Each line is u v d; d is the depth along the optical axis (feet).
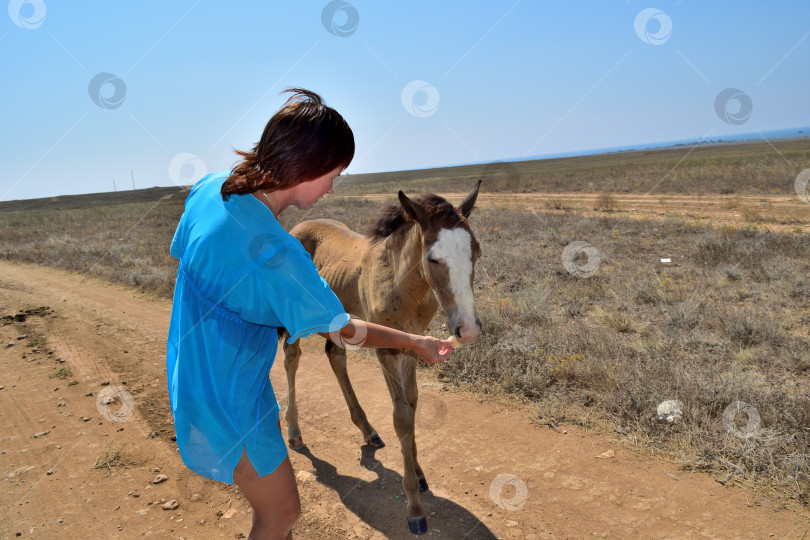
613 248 35.55
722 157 164.04
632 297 23.79
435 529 10.48
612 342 17.97
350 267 13.44
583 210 62.34
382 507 11.37
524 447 13.09
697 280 26.32
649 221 45.88
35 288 36.58
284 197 5.83
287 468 6.07
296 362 14.56
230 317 5.54
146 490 12.16
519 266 30.91
